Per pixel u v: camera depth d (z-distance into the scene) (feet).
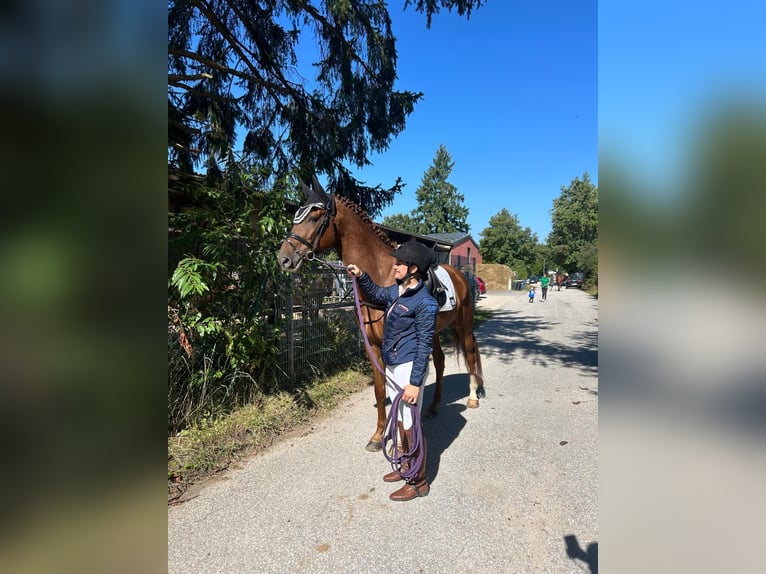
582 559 7.75
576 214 157.17
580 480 10.55
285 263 10.77
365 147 25.29
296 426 14.06
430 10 20.88
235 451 12.05
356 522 8.89
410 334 9.77
